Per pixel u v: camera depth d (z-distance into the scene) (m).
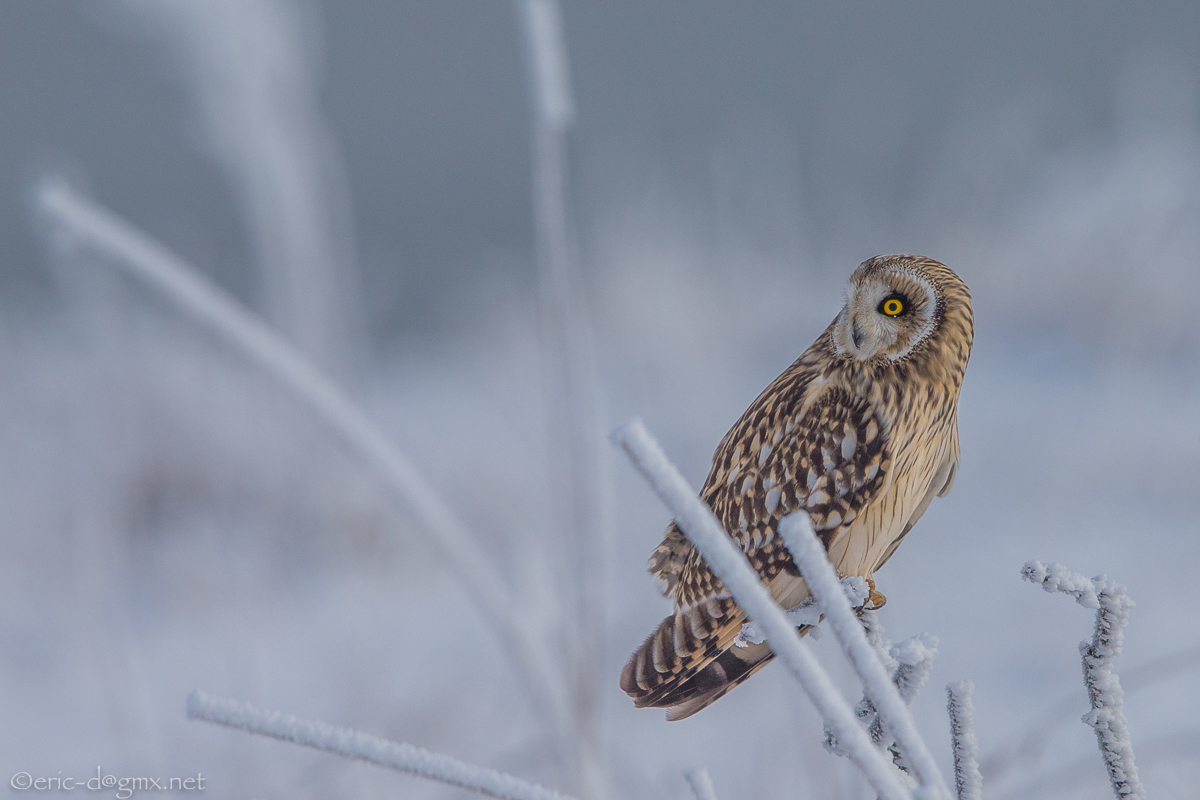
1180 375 20.42
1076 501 17.12
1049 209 29.02
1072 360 22.77
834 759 13.74
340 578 18.12
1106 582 13.24
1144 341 21.45
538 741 14.02
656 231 27.67
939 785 12.84
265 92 20.06
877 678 13.14
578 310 13.75
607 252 27.30
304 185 20.30
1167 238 24.55
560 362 13.76
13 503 18.67
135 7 20.06
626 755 13.98
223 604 16.91
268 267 20.28
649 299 24.19
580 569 13.74
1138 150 28.81
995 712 14.23
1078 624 14.45
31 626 16.55
